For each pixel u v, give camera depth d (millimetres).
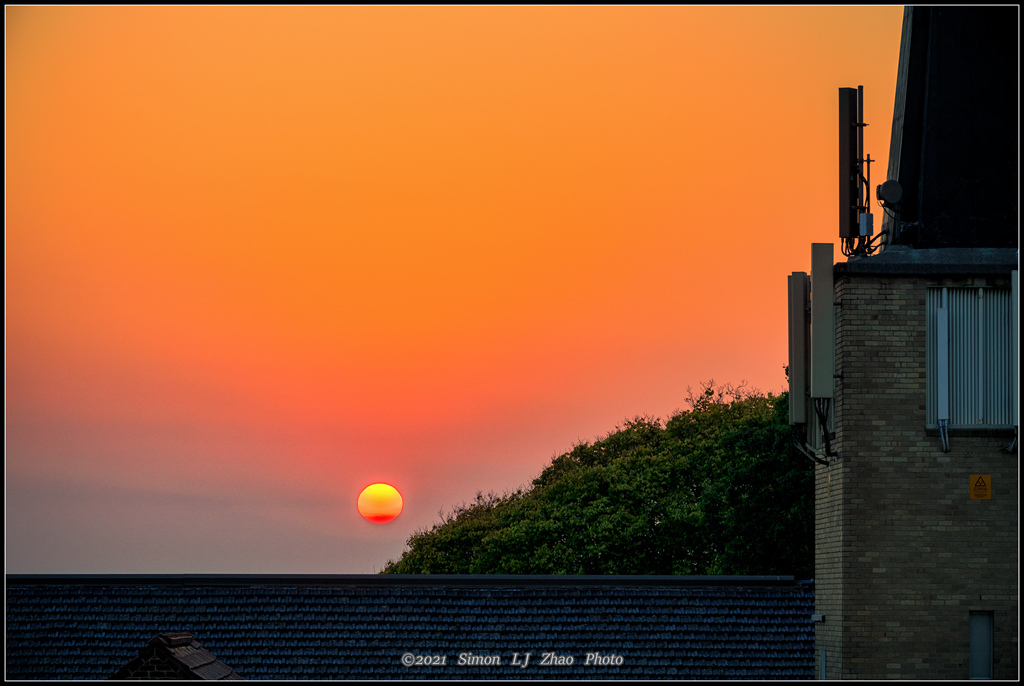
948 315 56562
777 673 66500
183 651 48594
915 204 62281
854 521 55562
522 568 184000
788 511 119125
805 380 59969
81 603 71000
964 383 56375
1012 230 61094
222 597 71375
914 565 55344
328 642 69250
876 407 56094
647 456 192750
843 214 61156
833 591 57688
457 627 69750
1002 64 62469
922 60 63438
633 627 69062
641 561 179375
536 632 69312
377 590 71500
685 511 175250
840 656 55625
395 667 68188
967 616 55062
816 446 59844
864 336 56500
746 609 69000
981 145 61750
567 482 196625
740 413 193125
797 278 60406
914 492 55719
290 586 72062
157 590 71812
